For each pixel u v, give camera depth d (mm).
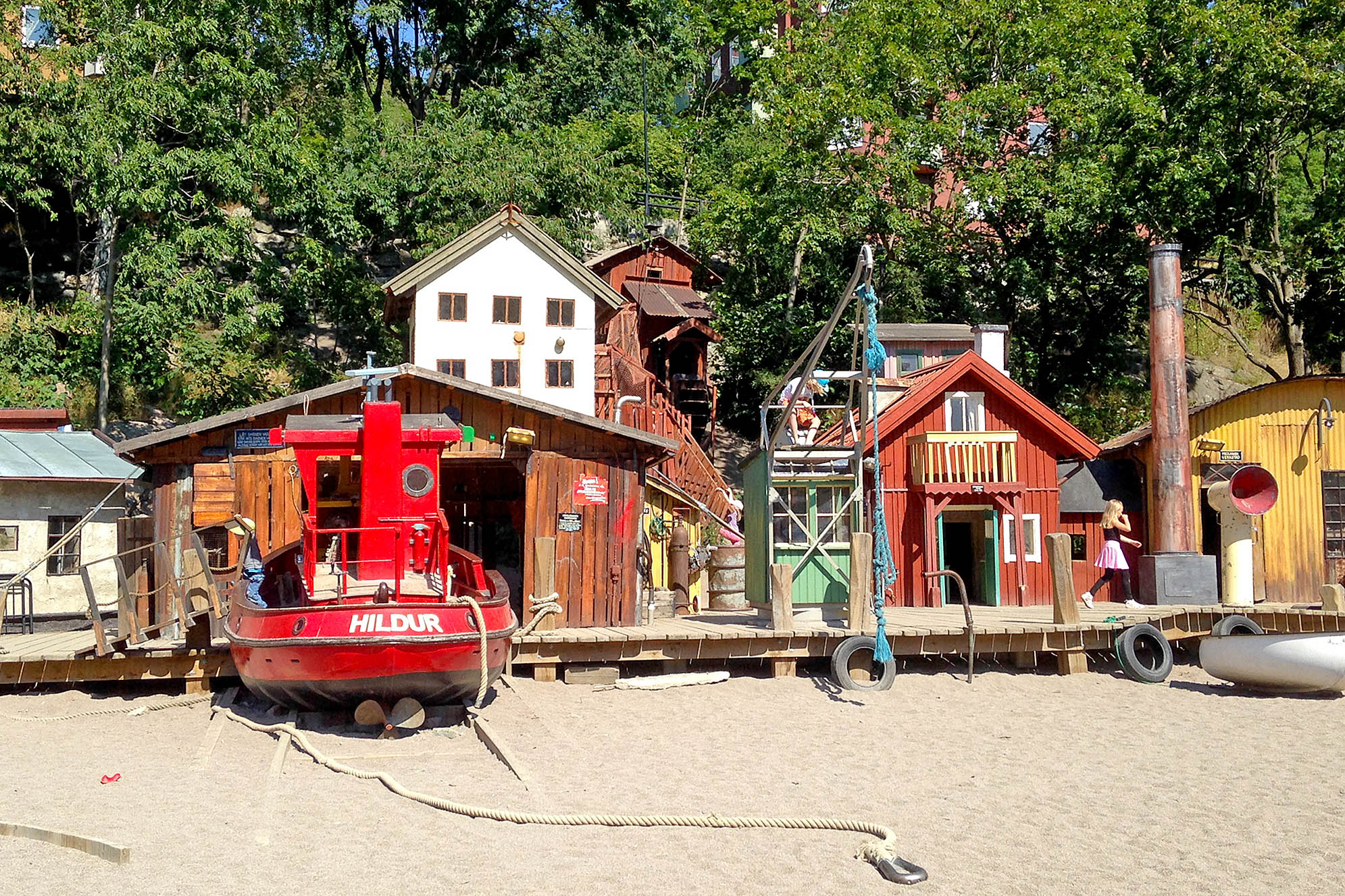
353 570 14680
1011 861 8664
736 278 34562
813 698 14836
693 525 24984
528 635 15477
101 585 19812
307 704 12727
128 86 26531
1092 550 22266
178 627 16188
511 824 9367
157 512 16578
